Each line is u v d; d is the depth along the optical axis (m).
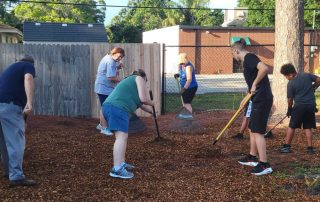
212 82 26.95
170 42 39.91
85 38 36.28
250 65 5.94
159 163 6.48
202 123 10.11
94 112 11.24
